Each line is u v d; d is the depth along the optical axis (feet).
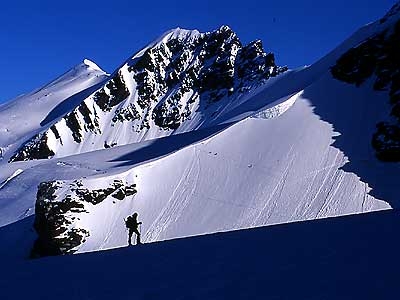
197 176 280.92
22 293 34.53
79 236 243.19
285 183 262.26
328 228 46.24
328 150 285.43
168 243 59.16
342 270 27.84
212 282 29.73
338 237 39.52
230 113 536.01
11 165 521.24
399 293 22.31
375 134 289.12
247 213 244.01
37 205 257.34
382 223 44.37
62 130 625.00
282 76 540.52
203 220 245.04
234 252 40.60
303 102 337.11
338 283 25.22
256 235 50.78
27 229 283.18
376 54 359.25
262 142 302.66
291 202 247.29
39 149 603.67
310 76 431.43
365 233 39.37
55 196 256.93
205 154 296.92
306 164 274.98
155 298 27.68
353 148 283.79
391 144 272.72
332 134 299.79
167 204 262.88
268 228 58.08
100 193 264.31
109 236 243.81
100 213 257.34
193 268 35.58
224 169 283.38
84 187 263.49
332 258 31.48
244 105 531.50
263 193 256.93
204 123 576.61
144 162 298.97
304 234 44.50
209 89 625.41
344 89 346.13
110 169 329.31
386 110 309.63
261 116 325.01
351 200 242.58
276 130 311.88
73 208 253.03
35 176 362.94
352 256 31.14
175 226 245.45
